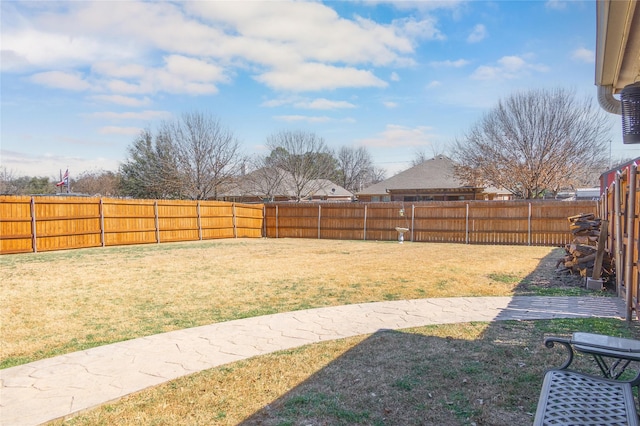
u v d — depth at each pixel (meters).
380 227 19.36
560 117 24.05
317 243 17.67
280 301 6.52
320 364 3.78
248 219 21.30
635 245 5.08
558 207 15.92
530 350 4.03
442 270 9.57
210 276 8.84
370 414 2.78
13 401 3.14
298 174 38.06
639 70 4.28
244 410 2.90
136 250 14.25
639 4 2.86
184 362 3.94
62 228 14.08
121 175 33.72
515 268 9.84
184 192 30.70
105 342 4.61
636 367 3.46
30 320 5.52
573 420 1.78
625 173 5.79
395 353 4.02
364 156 58.34
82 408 2.99
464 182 27.47
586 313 5.58
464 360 3.78
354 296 6.83
